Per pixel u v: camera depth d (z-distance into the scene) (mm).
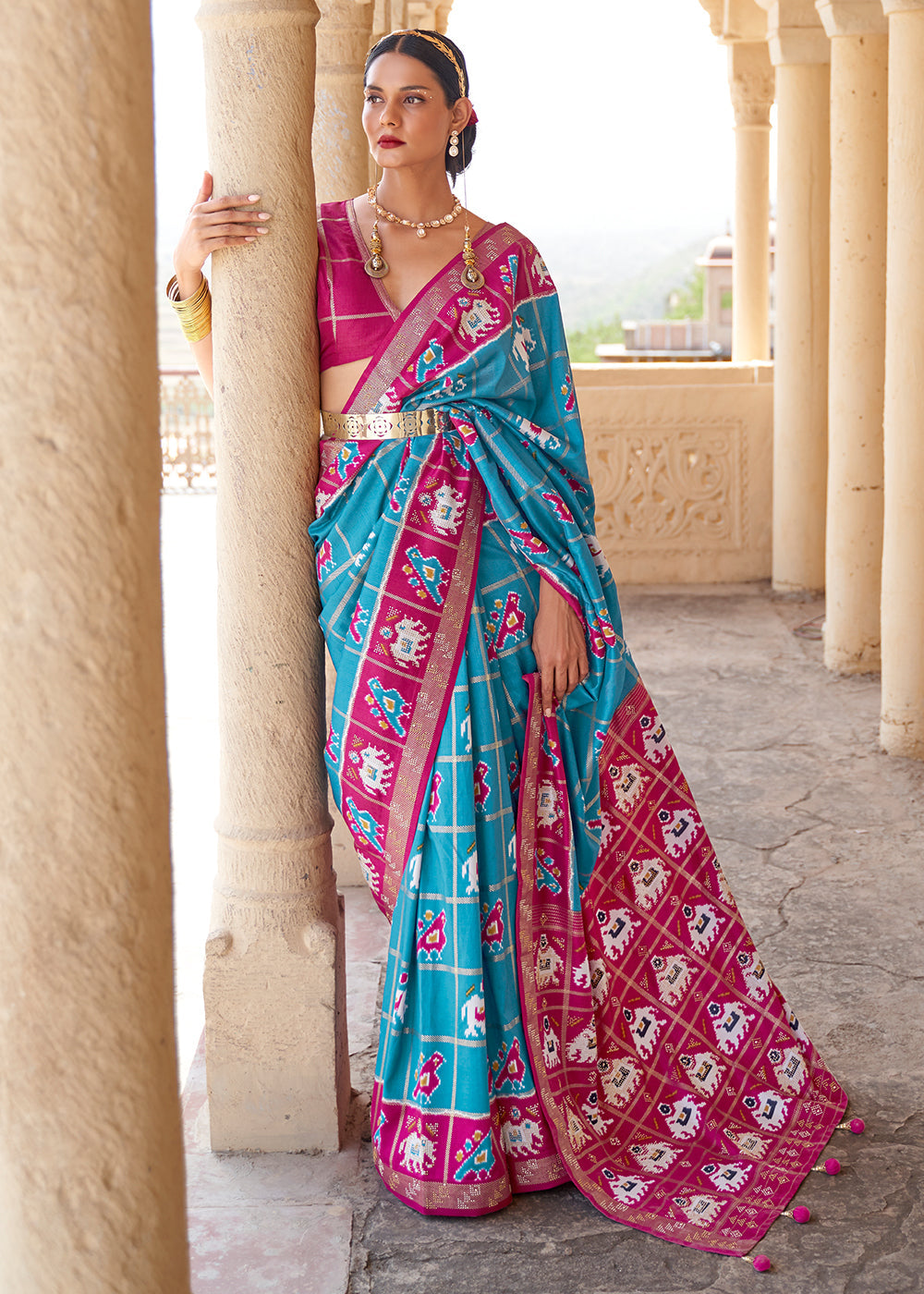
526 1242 2326
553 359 2570
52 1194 1213
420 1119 2430
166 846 1275
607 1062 2600
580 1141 2490
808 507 7820
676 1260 2266
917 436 4797
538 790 2518
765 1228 2322
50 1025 1197
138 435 1191
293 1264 2273
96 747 1188
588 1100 2553
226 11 2312
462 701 2406
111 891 1208
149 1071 1249
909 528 4895
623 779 2643
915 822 4379
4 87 1104
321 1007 2574
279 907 2561
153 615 1233
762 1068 2689
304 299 2441
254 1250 2314
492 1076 2475
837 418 6012
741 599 7828
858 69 5516
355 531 2455
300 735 2549
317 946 2561
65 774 1178
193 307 2529
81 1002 1203
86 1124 1215
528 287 2516
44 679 1164
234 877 2582
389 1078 2494
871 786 4734
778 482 7871
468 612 2430
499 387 2451
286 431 2465
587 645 2562
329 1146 2621
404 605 2416
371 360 2430
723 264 16469
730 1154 2545
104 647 1182
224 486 2492
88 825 1190
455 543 2432
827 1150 2574
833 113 5625
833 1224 2348
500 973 2461
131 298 1172
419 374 2408
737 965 2725
